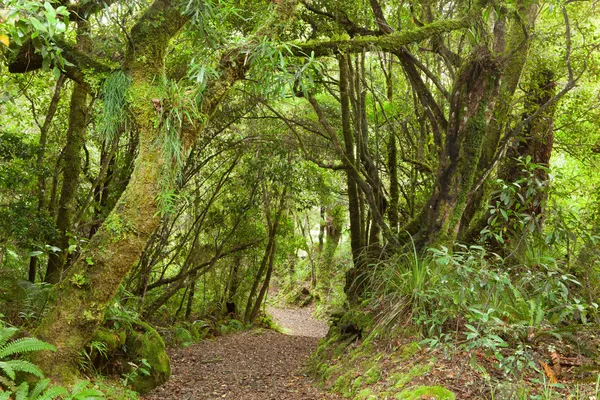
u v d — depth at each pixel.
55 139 10.59
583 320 4.59
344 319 6.91
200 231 14.01
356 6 7.67
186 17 4.58
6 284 5.31
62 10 2.82
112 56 5.02
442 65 9.90
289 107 12.84
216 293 17.41
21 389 3.41
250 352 9.73
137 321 6.07
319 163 9.23
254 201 14.11
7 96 4.09
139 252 4.34
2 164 7.97
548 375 3.90
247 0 6.61
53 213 9.45
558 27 8.03
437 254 5.34
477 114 6.76
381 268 6.90
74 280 4.21
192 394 5.93
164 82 4.31
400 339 5.34
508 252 6.57
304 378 6.58
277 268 28.14
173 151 4.39
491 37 6.94
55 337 4.14
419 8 8.03
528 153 8.07
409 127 11.80
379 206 9.38
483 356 4.52
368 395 4.59
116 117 4.46
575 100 9.02
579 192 9.17
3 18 2.75
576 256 5.94
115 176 10.98
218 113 10.79
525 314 4.95
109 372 5.32
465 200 6.88
